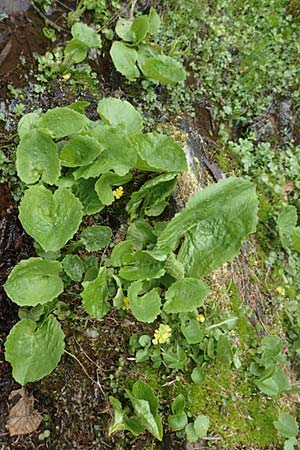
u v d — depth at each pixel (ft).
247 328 2.43
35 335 2.07
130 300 2.04
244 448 2.14
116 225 2.35
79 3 2.69
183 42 3.01
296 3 3.46
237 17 3.26
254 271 2.71
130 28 2.71
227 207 2.14
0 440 2.12
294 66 3.33
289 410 2.38
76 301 2.21
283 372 2.39
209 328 2.22
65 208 2.07
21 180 2.18
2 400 2.17
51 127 2.16
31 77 2.49
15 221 2.28
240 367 2.29
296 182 3.10
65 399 2.15
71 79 2.59
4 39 2.49
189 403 2.12
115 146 2.15
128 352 2.17
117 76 2.74
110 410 2.10
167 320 2.16
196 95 3.00
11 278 1.99
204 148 2.86
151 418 1.94
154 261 2.15
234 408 2.19
